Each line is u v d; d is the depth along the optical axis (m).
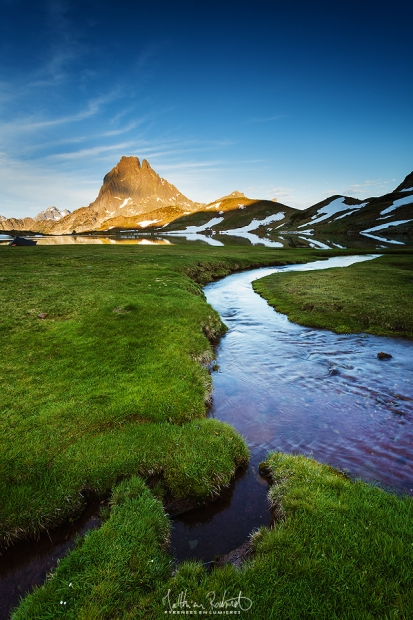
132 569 6.51
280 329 25.38
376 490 8.39
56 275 38.22
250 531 7.88
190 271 48.88
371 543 6.61
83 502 8.73
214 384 15.92
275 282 44.59
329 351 20.25
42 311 23.44
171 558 7.07
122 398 13.13
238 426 12.42
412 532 6.79
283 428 12.17
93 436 10.91
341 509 7.63
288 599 5.65
